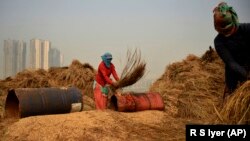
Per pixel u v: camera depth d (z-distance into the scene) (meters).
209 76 10.73
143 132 6.68
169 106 9.64
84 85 13.00
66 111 8.37
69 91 8.56
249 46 4.88
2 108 9.52
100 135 6.24
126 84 8.80
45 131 6.52
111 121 6.99
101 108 8.62
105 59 8.73
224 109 4.75
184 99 9.73
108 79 8.59
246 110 4.48
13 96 8.83
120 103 8.39
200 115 8.95
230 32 4.77
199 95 9.88
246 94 4.52
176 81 11.33
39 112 7.99
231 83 5.16
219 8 4.75
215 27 4.83
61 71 13.94
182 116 9.19
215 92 10.09
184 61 12.45
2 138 6.81
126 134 6.41
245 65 5.04
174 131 6.99
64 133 6.34
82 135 6.23
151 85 11.46
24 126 6.96
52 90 8.40
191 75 11.11
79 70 13.54
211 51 12.50
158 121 7.78
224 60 4.92
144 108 8.70
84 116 7.12
